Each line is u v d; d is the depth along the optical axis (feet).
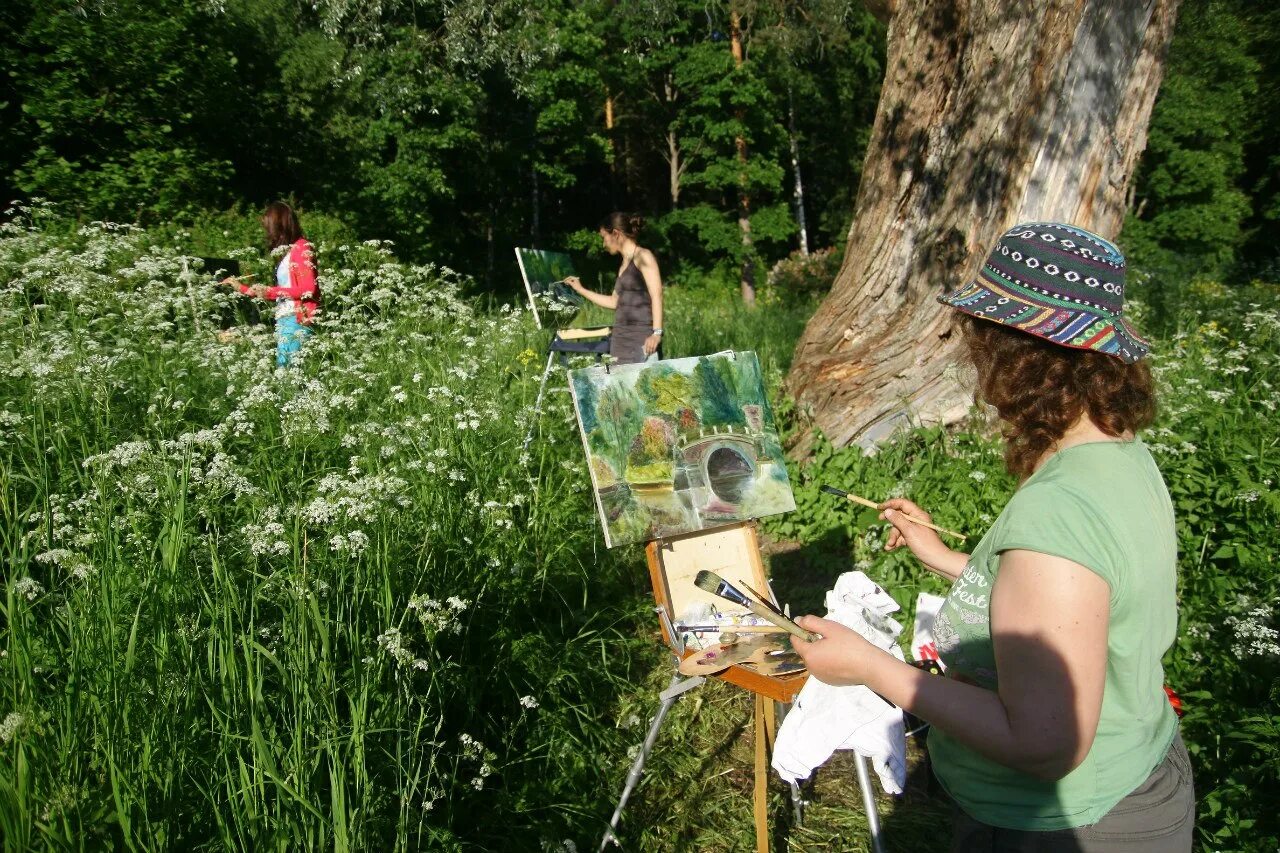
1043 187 17.56
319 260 24.75
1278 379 20.27
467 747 9.12
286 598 8.97
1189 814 4.72
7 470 10.91
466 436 14.90
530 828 9.11
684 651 9.45
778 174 79.46
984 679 4.71
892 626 9.26
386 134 62.08
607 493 10.30
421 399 16.38
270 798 7.25
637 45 78.23
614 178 98.94
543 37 50.47
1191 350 21.80
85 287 18.42
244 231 37.91
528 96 67.77
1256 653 10.34
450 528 12.15
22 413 13.42
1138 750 4.50
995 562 4.59
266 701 8.01
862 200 20.15
